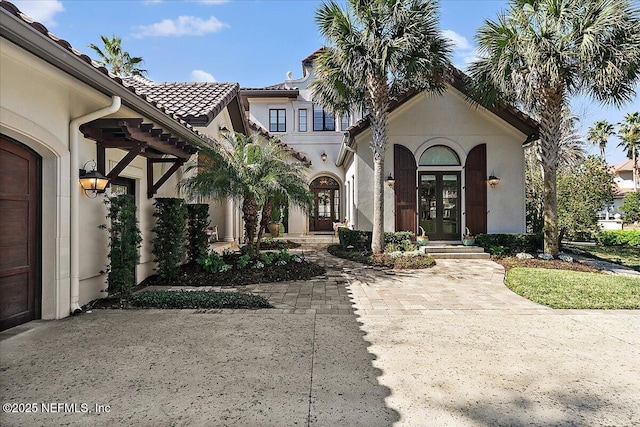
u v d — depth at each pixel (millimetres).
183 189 10617
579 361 4195
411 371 3910
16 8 3773
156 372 3834
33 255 5496
